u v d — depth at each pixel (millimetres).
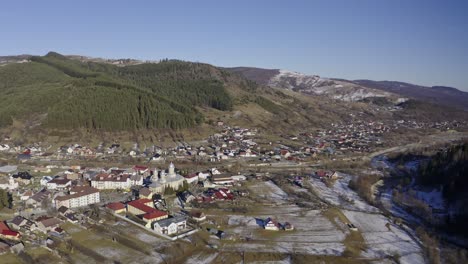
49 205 163375
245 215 159875
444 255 128500
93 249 122562
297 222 153625
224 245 129375
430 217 162875
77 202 164750
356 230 147125
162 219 144125
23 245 122500
